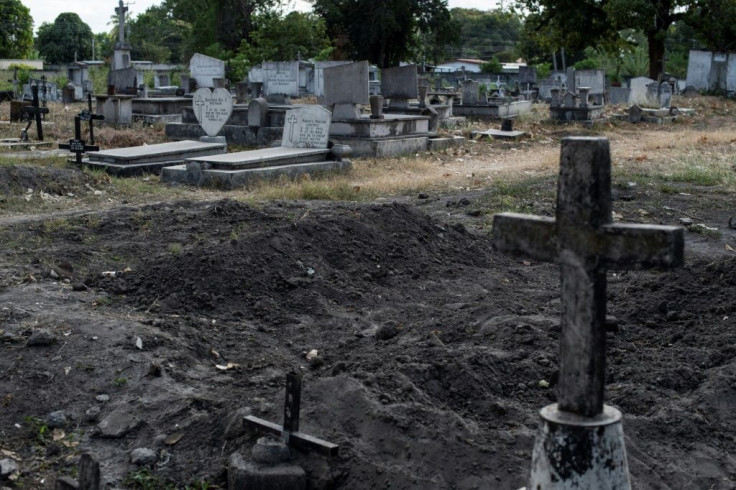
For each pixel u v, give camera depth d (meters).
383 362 6.29
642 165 17.73
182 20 82.81
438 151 21.36
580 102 29.81
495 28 141.38
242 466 4.95
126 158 16.58
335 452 4.95
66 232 10.34
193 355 6.85
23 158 17.59
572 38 50.12
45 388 6.14
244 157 16.11
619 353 6.84
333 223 9.68
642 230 3.75
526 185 14.77
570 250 3.94
